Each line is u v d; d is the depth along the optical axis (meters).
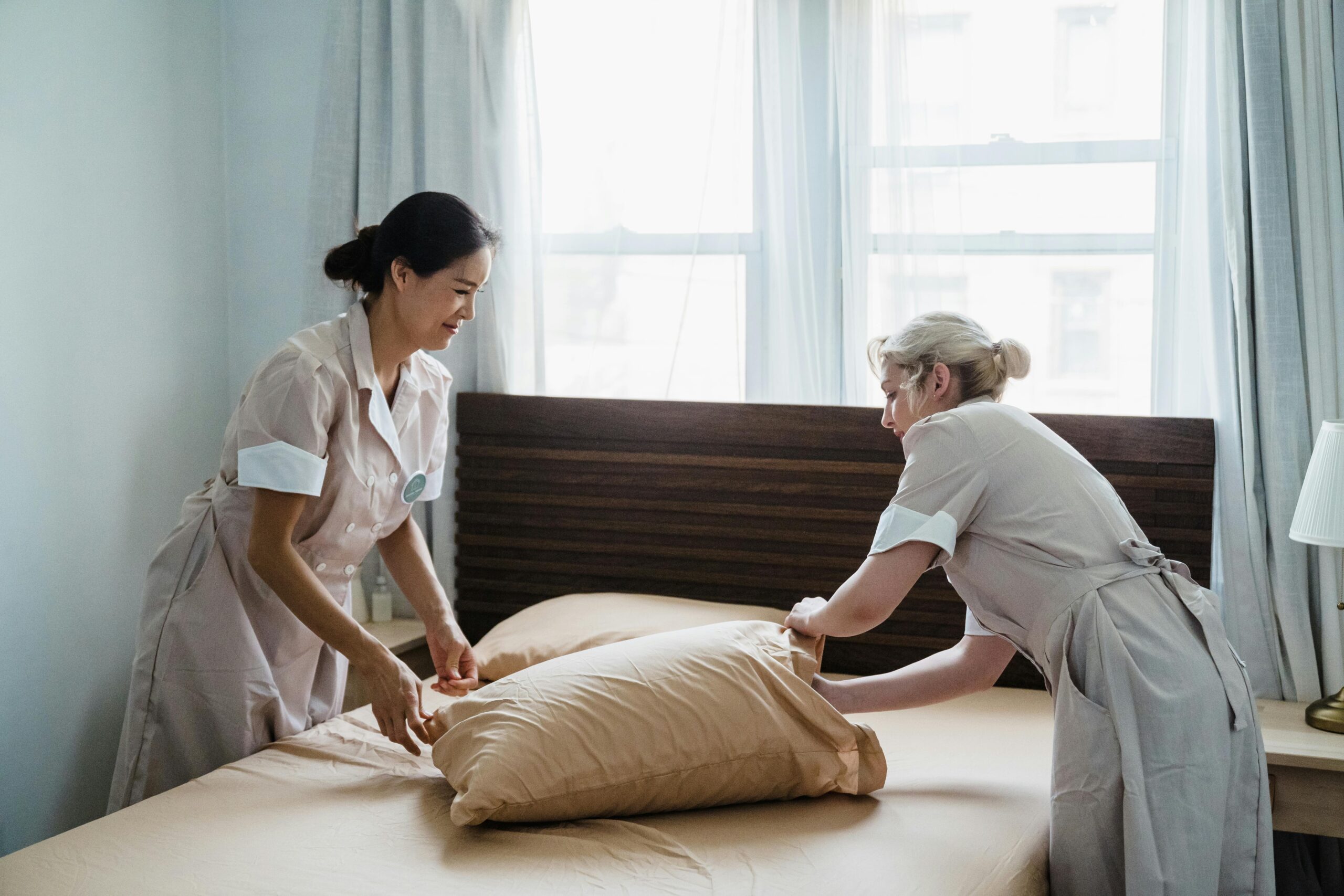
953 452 1.51
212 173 2.84
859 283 2.46
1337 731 1.94
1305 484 2.00
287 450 1.54
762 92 2.54
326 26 2.71
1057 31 2.33
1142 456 2.26
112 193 2.53
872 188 2.43
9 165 2.26
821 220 2.55
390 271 1.63
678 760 1.47
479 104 2.63
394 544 1.96
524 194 2.68
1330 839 2.19
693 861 1.34
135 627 2.63
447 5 2.59
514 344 2.70
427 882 1.28
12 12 2.26
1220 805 1.38
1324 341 2.14
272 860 1.34
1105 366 2.36
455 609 2.71
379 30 2.65
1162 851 1.34
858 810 1.53
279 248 2.87
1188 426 2.23
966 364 1.63
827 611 1.59
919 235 2.41
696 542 2.55
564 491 2.62
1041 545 1.46
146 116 2.62
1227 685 1.43
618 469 2.58
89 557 2.50
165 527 2.72
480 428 2.66
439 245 1.59
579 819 1.47
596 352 2.66
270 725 1.79
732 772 1.49
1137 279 2.34
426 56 2.60
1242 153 2.18
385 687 1.58
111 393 2.54
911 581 1.51
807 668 1.60
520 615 2.41
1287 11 2.12
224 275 2.90
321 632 1.58
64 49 2.38
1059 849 1.41
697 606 2.37
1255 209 2.15
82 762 2.50
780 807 1.55
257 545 1.57
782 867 1.33
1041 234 2.37
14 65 2.27
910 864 1.34
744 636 1.65
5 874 1.30
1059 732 1.43
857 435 2.42
